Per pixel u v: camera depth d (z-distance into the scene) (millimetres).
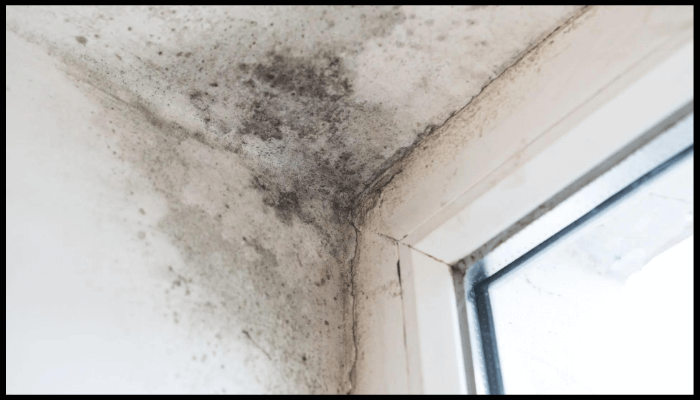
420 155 1082
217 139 1063
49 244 746
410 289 950
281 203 1084
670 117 787
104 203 833
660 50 769
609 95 800
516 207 899
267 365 855
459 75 994
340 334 995
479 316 946
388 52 959
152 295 797
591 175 849
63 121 872
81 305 727
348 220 1156
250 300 905
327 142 1090
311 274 1032
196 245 897
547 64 924
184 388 752
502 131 940
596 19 890
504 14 914
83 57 960
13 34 907
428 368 858
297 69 980
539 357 1431
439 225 953
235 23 924
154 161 941
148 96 1006
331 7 909
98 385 687
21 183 771
